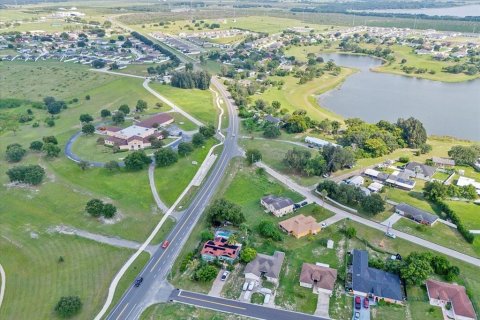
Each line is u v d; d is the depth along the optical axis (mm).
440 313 116812
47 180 191375
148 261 138750
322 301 121625
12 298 122562
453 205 171875
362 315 116000
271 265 132750
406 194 184125
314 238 150875
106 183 189125
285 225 155500
